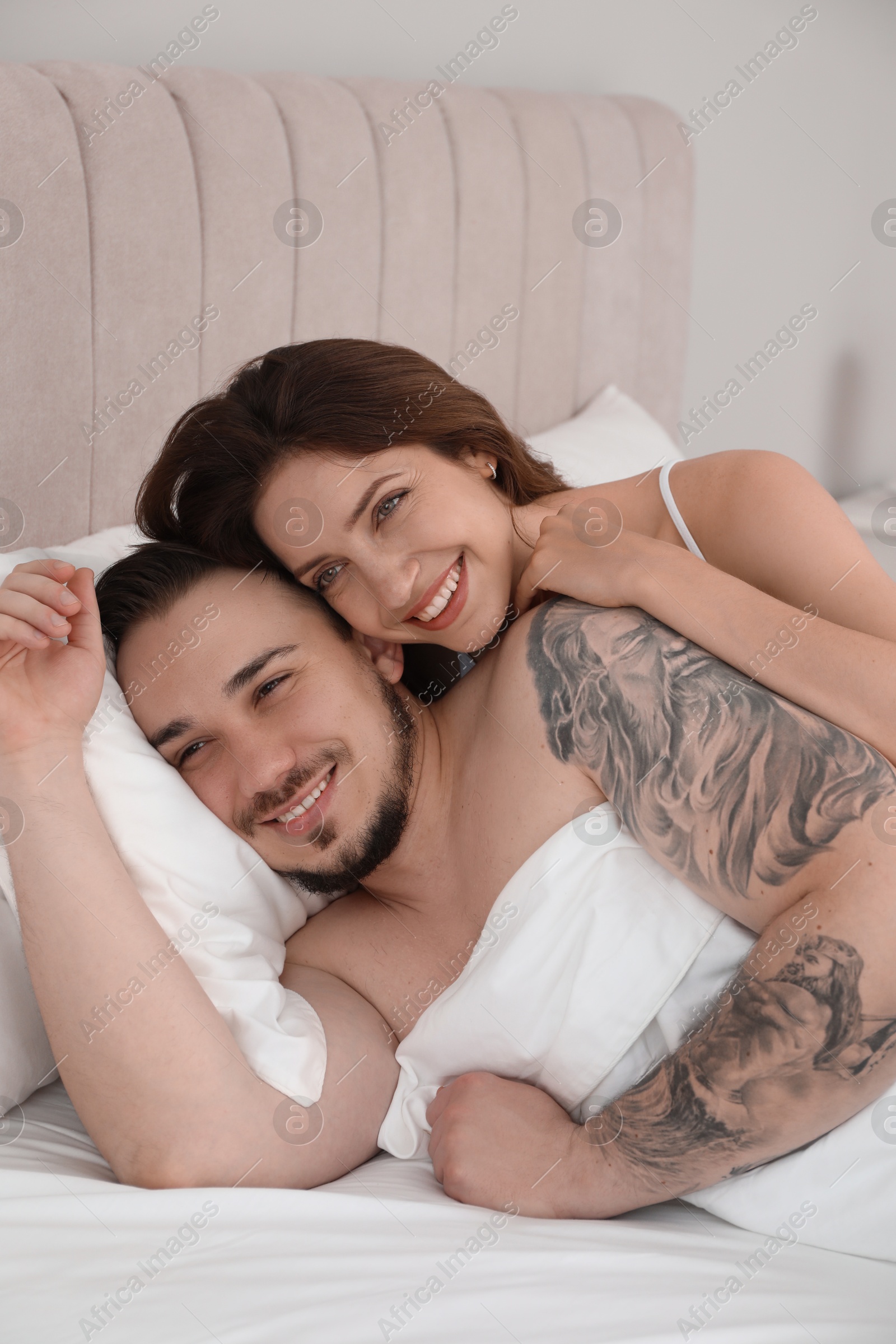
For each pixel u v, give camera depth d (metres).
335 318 1.75
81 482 1.42
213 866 1.02
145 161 1.44
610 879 0.92
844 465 2.87
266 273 1.63
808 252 2.65
